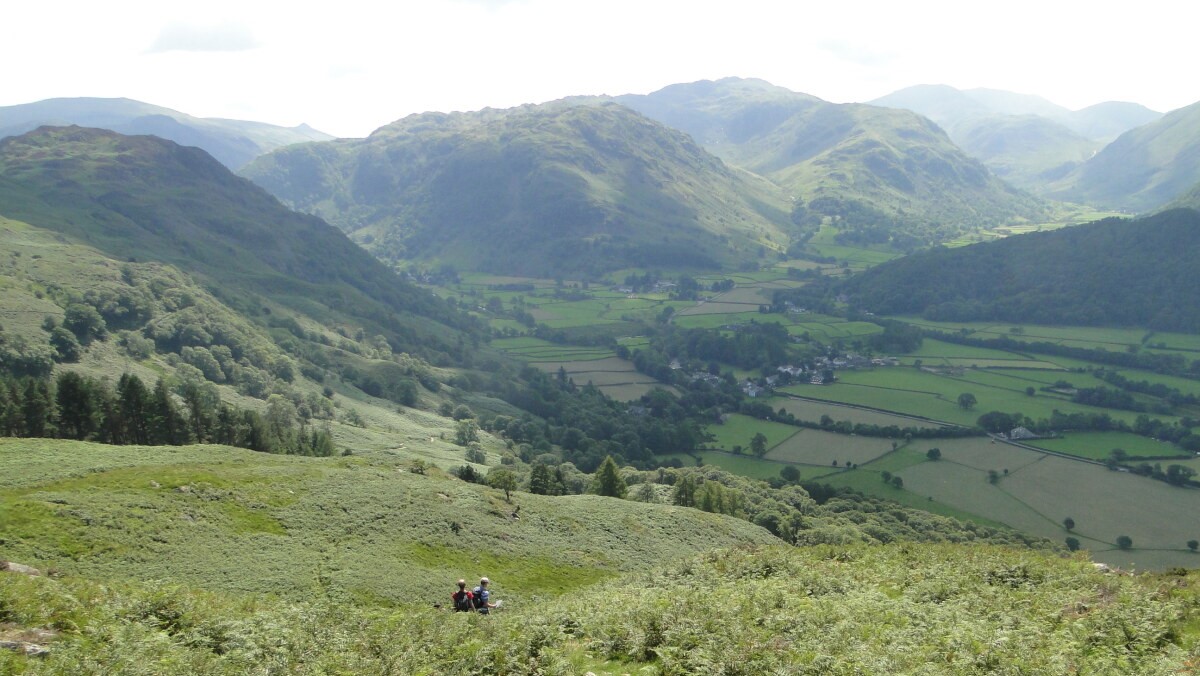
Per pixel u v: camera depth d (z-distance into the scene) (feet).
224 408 361.92
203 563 146.51
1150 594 87.15
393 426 529.86
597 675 69.10
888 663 65.72
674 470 438.81
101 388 335.88
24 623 71.61
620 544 234.99
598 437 556.10
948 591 100.27
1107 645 73.36
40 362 423.64
